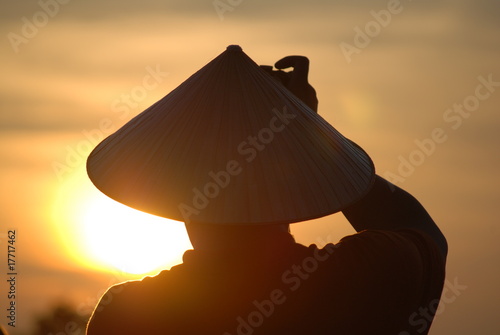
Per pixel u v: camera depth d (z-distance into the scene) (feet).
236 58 10.58
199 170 9.75
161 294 10.07
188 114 10.18
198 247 10.27
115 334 10.03
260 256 10.15
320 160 10.07
